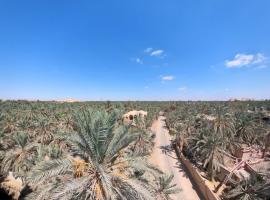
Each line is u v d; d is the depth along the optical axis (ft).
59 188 32.58
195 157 116.78
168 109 423.64
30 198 34.24
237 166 92.32
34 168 34.83
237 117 146.82
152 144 138.82
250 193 69.05
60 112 216.13
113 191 34.32
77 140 36.63
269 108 238.27
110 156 38.22
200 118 166.81
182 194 85.97
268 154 112.27
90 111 39.24
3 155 94.63
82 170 36.29
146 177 45.98
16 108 255.70
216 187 83.51
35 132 125.08
